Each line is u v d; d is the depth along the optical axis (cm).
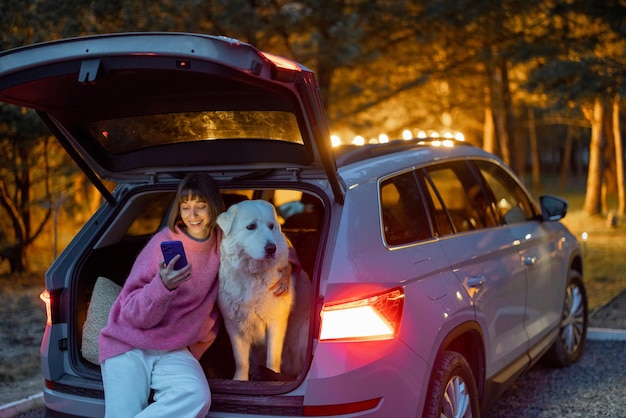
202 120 340
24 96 321
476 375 372
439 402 316
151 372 302
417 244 341
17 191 1116
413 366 302
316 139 296
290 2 1097
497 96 1402
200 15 938
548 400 481
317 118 289
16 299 895
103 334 304
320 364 280
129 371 298
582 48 1039
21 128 911
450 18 1104
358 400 281
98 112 349
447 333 327
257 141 338
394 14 1115
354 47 1039
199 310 312
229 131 341
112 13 827
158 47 262
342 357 281
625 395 484
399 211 346
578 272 591
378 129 1360
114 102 339
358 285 291
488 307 377
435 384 317
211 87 312
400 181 359
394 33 1184
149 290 289
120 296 311
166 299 288
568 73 952
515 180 504
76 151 376
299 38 1184
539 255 477
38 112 345
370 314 290
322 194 319
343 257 296
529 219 503
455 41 1191
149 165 371
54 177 1129
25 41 829
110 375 299
